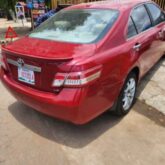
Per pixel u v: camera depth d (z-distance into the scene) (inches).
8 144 113.7
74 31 122.3
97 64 100.3
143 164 100.4
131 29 133.1
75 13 137.6
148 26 159.5
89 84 96.6
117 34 118.4
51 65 97.7
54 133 121.7
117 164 100.4
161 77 189.0
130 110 141.3
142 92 163.3
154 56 174.1
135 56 130.2
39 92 105.3
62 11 146.7
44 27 137.2
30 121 132.3
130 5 140.3
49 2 398.6
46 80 101.8
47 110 105.2
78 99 95.0
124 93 128.7
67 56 96.9
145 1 162.4
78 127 125.8
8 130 124.4
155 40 164.9
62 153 107.5
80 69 94.2
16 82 117.5
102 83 104.7
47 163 101.7
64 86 96.5
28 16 600.7
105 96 109.2
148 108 143.5
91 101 100.6
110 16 125.5
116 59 112.3
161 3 406.3
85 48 105.0
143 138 116.7
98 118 133.0
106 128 124.7
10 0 406.6
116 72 113.7
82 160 103.0
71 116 99.6
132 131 122.1
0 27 512.4
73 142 114.7
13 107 147.4
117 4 140.0
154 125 127.0
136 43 131.3
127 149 109.3
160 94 160.7
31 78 107.7
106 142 114.2
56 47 108.2
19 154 107.2
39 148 110.9
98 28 118.9
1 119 134.3
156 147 110.6
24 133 122.0
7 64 120.0
